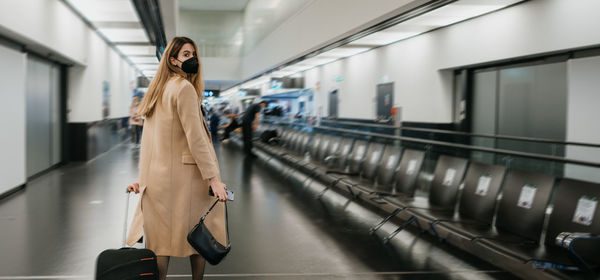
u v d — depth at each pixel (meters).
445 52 8.94
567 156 5.20
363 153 6.53
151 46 13.69
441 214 4.13
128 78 18.25
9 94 6.49
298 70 18.23
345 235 4.67
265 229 4.88
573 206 3.10
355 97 13.42
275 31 16.09
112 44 13.34
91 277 3.38
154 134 2.38
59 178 8.24
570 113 6.33
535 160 3.83
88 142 10.70
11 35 6.13
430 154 5.39
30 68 7.96
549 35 6.36
